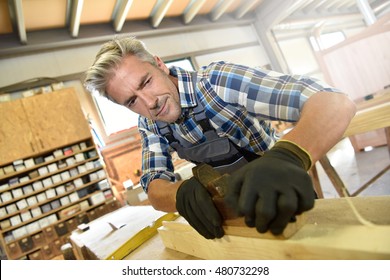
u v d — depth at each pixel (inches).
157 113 34.3
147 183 39.9
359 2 227.8
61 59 163.8
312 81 27.2
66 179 131.7
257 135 38.4
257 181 17.0
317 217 22.3
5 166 124.4
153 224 40.9
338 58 155.1
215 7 220.2
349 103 24.6
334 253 17.1
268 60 258.7
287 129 200.5
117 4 164.7
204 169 24.2
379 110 54.0
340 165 137.9
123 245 37.8
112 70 31.2
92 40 173.0
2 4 131.5
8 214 120.7
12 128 125.5
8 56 149.6
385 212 19.8
